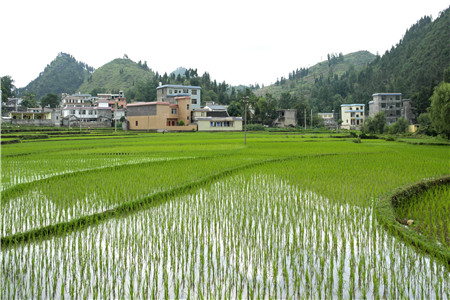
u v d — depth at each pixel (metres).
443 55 104.94
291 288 5.98
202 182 14.40
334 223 9.23
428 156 23.94
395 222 8.51
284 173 16.67
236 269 6.65
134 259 7.05
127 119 79.56
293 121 94.94
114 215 9.91
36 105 104.88
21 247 7.61
